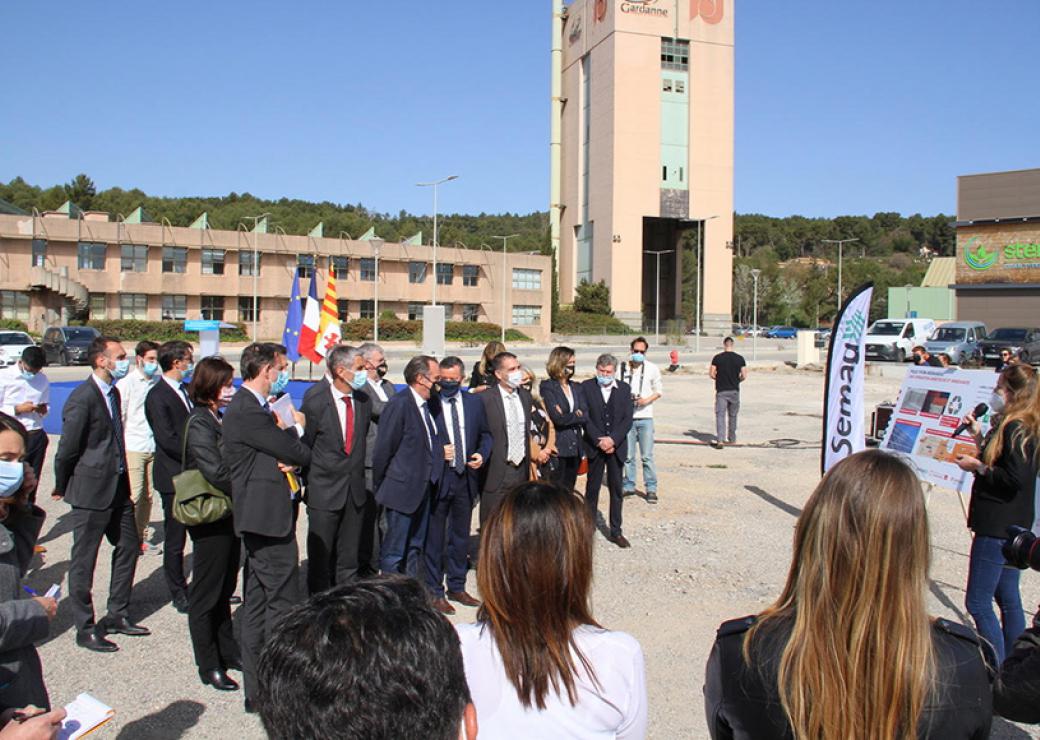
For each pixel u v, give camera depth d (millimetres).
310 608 1367
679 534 8086
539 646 2043
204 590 4594
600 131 80688
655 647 5238
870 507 1808
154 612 5852
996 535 4320
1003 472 4246
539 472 7637
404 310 66250
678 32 79375
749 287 119875
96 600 6109
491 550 2111
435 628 1371
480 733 2078
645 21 78312
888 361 36031
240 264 57969
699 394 23328
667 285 91062
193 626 4613
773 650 1872
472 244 110875
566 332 75125
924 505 1848
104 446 5203
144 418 6859
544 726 2029
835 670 1764
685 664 4984
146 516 7008
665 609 5938
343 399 5539
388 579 1480
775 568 6961
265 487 4336
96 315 53438
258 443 4305
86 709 2670
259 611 4410
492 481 6676
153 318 55375
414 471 5883
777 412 19203
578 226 86188
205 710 4367
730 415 14047
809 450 13617
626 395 7664
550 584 2057
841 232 185750
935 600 6156
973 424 5664
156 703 4441
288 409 5012
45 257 51062
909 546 1800
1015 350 31891
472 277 69438
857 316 7293
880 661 1744
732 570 6891
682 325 79562
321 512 5480
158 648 5203
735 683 1906
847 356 7336
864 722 1739
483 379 8898
